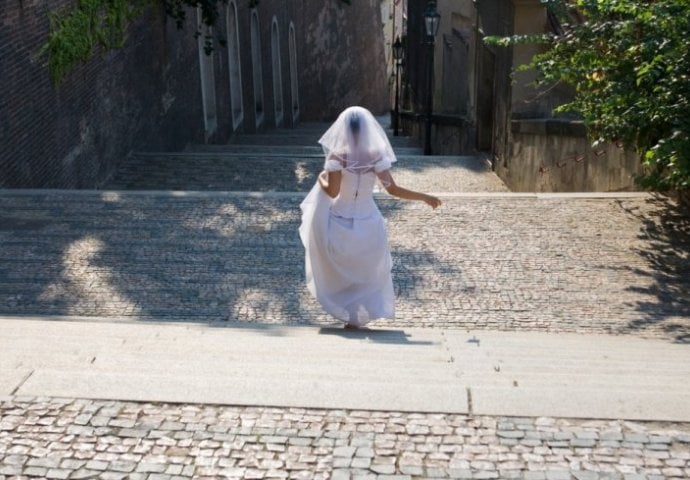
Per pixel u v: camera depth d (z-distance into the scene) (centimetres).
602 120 881
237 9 2911
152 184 1598
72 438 291
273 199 1112
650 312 735
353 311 584
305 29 4619
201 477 268
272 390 329
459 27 2416
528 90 1490
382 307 592
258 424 302
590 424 304
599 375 382
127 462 276
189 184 1565
